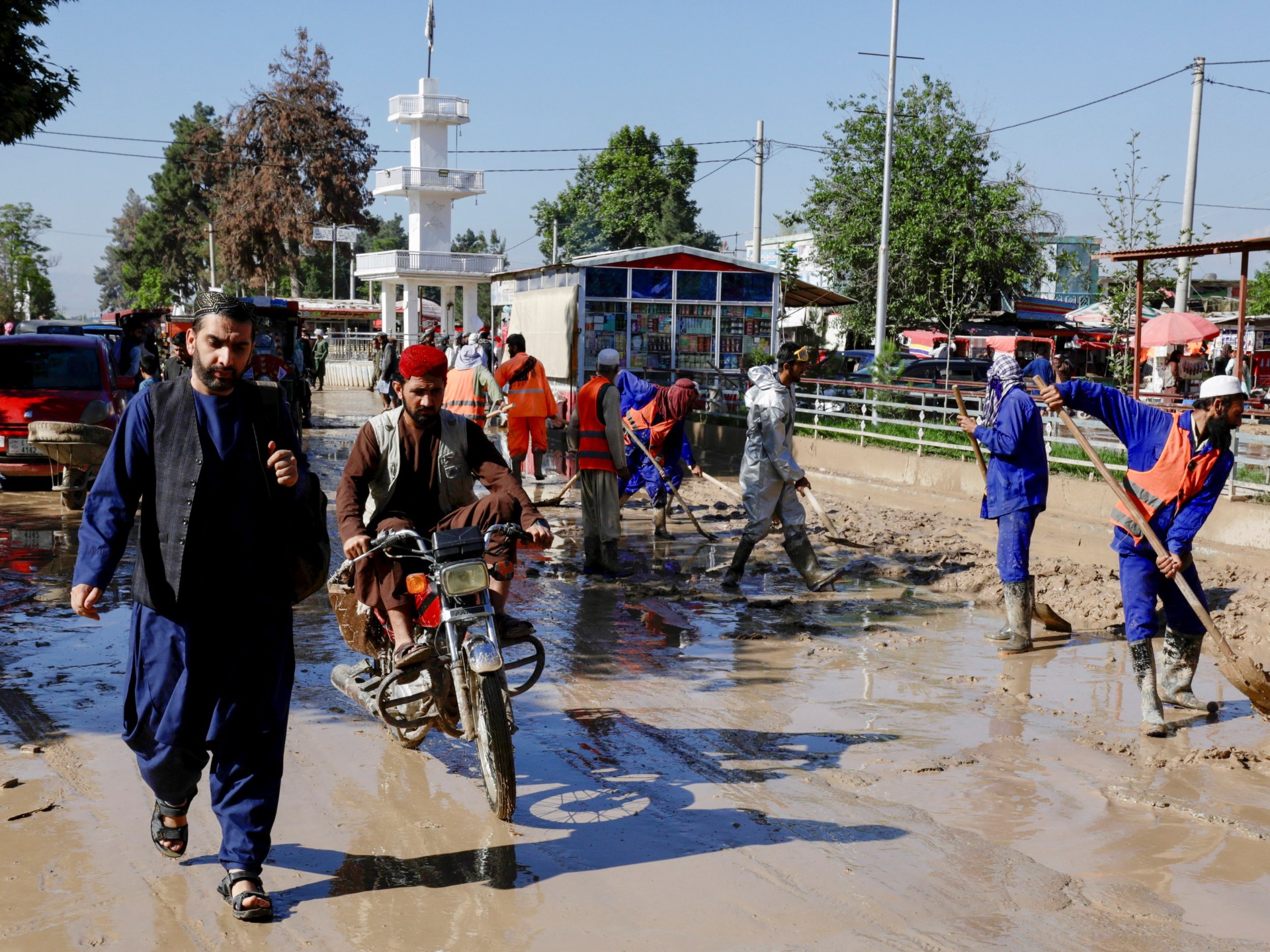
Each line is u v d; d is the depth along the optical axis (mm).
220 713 3549
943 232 31797
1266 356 29797
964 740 5395
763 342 22125
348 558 4395
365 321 64938
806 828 4328
